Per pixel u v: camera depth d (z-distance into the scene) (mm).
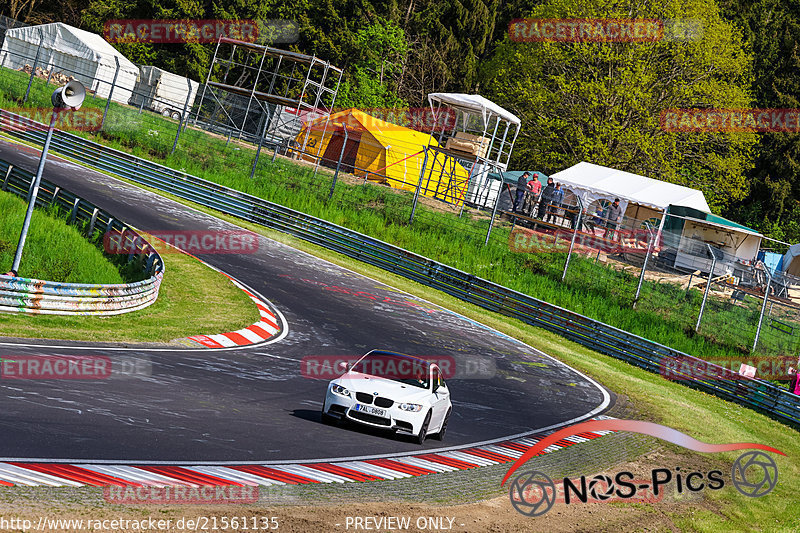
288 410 34156
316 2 170750
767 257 116250
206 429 27484
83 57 129250
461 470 30734
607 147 132000
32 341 35344
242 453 25734
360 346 53750
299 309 60625
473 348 62719
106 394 28781
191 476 22156
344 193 100938
